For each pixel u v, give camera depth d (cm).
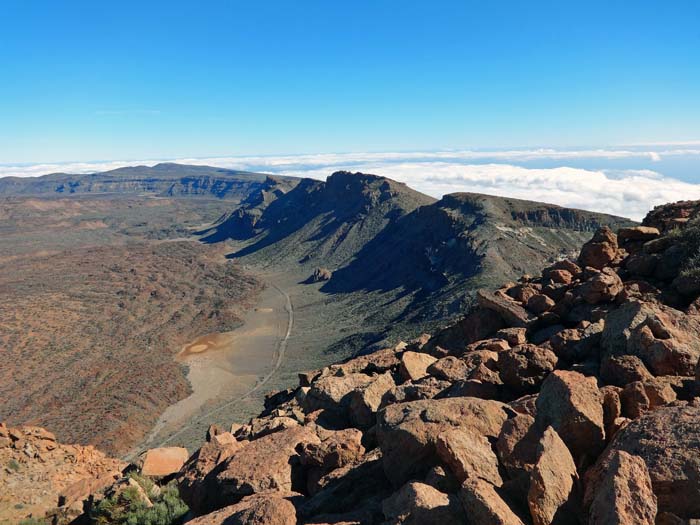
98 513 1378
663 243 1841
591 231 14988
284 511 757
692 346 998
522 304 1898
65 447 2497
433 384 1305
